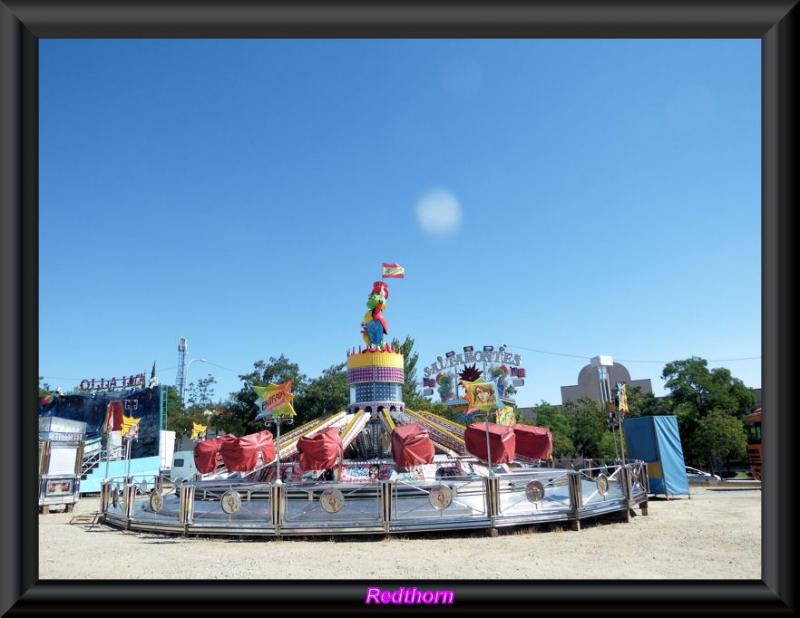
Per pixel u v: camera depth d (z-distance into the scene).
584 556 13.20
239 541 16.06
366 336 25.23
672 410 46.12
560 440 50.44
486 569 11.96
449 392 40.41
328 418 24.11
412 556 13.38
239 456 19.62
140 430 49.78
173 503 20.38
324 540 15.73
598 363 28.00
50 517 25.91
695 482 34.62
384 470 20.56
